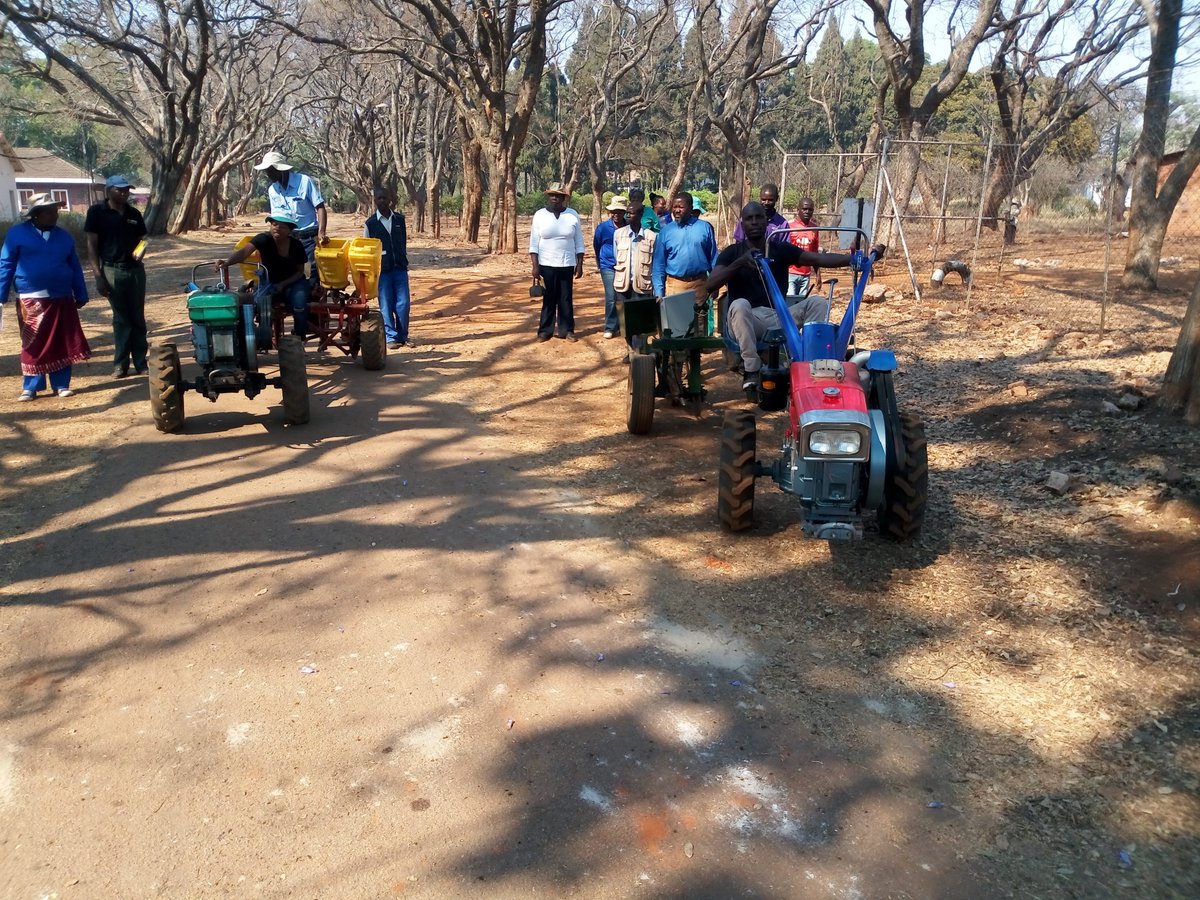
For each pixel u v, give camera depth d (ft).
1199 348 22.18
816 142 208.95
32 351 28.25
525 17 120.06
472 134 100.32
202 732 12.75
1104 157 81.30
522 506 21.02
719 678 14.21
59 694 13.57
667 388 28.43
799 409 16.47
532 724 13.02
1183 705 13.16
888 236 67.87
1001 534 19.06
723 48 102.47
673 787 11.76
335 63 131.03
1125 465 21.02
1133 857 10.55
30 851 10.65
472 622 15.74
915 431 18.37
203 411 28.04
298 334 31.78
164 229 108.99
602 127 120.67
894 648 14.97
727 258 22.66
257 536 18.98
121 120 104.88
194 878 10.28
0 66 91.71
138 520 19.67
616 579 17.43
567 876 10.32
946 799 11.56
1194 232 76.95
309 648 14.85
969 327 39.40
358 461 23.75
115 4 95.40
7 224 81.71
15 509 20.21
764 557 18.33
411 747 12.49
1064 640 15.02
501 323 44.80
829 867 10.48
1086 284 52.26
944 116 167.43
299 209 34.81
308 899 10.00
